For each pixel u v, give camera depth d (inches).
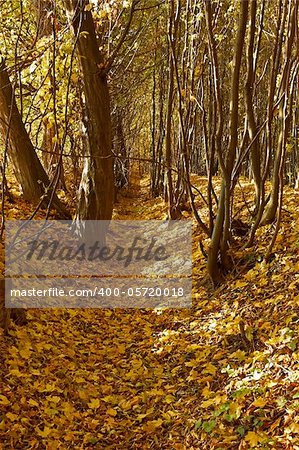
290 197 357.7
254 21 249.1
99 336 256.2
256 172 295.6
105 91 358.9
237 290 253.6
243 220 351.3
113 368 217.6
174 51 277.3
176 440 155.9
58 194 539.2
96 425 172.4
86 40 339.3
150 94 923.4
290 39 228.7
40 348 212.1
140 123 1083.3
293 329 187.0
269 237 282.8
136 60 623.5
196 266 320.2
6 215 377.4
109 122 369.4
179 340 230.2
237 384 167.8
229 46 515.8
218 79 246.7
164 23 537.6
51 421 167.6
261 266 256.7
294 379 154.3
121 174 872.9
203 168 864.9
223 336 213.9
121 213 626.5
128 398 191.2
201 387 183.6
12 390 175.6
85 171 378.3
